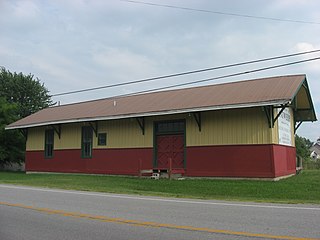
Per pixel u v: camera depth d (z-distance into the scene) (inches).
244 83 896.3
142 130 911.0
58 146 1092.5
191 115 832.3
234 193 573.6
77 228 305.9
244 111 765.9
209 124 807.7
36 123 1092.5
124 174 932.0
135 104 970.1
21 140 1365.7
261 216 349.4
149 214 365.4
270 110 735.7
